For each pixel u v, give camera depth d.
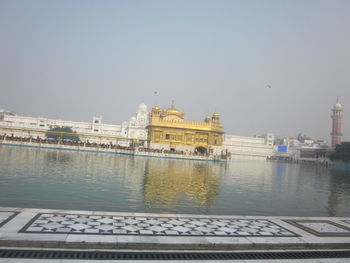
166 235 8.22
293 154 140.25
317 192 22.73
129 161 45.59
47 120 122.06
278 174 42.66
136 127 120.62
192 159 69.25
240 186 23.67
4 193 13.98
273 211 14.27
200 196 17.12
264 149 143.88
